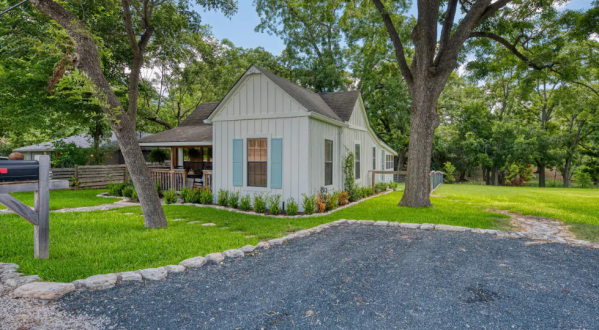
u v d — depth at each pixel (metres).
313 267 4.00
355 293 3.20
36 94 13.15
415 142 9.55
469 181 34.34
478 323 2.62
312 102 9.91
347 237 5.67
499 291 3.29
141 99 19.00
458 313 2.79
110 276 3.40
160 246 4.80
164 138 12.42
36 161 4.01
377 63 21.50
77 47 5.62
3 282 3.26
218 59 20.66
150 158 16.05
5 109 13.94
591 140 25.34
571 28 11.00
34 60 12.55
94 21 11.72
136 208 8.71
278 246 5.05
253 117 9.29
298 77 22.64
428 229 6.39
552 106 26.56
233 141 9.64
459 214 8.05
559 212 8.35
